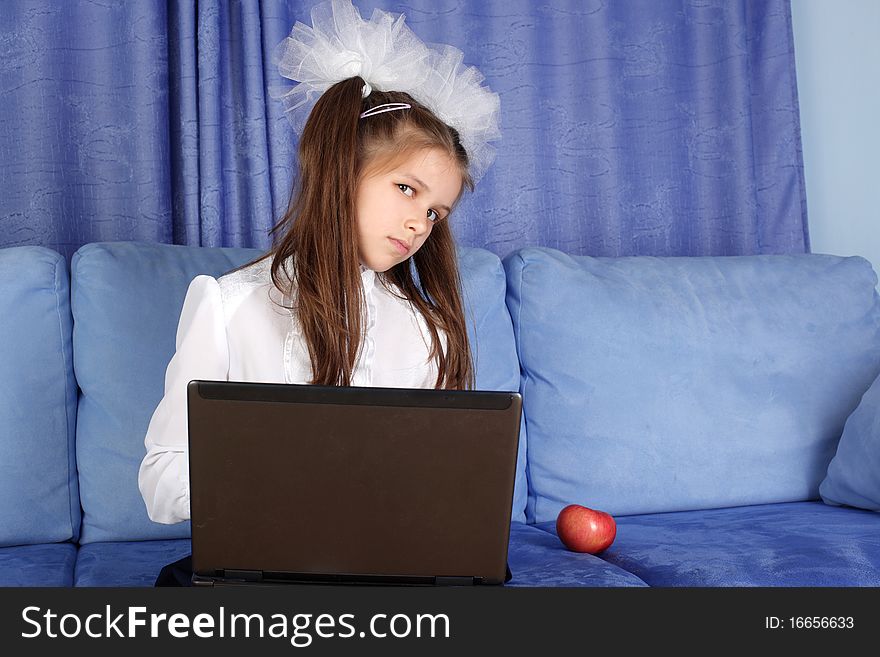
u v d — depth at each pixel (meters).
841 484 1.68
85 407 1.55
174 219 1.95
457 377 1.36
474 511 0.91
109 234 1.88
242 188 1.96
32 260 1.54
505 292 1.83
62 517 1.50
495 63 2.14
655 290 1.82
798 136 2.30
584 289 1.79
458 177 1.27
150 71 1.86
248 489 0.89
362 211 1.24
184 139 1.88
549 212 2.18
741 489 1.75
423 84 1.31
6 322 1.49
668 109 2.26
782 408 1.78
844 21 2.39
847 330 1.87
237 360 1.22
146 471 1.12
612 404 1.73
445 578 0.92
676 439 1.73
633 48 2.24
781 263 1.94
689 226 2.28
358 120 1.25
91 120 1.86
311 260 1.23
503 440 0.90
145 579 1.27
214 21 1.88
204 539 0.90
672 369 1.76
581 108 2.20
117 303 1.55
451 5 2.11
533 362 1.77
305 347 1.23
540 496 1.74
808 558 1.33
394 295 1.36
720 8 2.27
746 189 2.27
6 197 1.84
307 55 1.33
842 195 2.40
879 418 1.63
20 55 1.83
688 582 1.28
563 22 2.18
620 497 1.71
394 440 0.89
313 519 0.90
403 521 0.91
